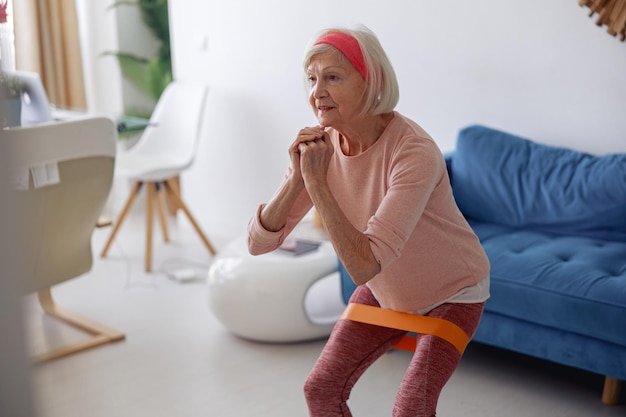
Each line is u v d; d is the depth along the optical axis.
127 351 3.40
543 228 3.38
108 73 5.78
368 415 2.84
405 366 3.23
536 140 3.62
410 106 4.00
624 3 3.26
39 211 3.09
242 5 4.56
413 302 2.00
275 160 4.62
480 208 3.53
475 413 2.83
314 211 3.92
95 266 4.50
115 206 5.82
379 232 1.77
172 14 4.93
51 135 3.03
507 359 3.28
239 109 4.73
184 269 4.45
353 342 2.02
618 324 2.63
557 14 3.46
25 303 0.81
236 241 3.65
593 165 3.31
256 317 3.35
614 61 3.35
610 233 3.25
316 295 3.70
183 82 4.94
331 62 1.82
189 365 3.25
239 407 2.90
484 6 3.65
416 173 1.80
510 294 2.88
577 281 2.76
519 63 3.60
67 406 2.91
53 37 5.53
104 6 5.66
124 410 2.88
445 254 1.94
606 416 2.79
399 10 3.92
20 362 0.82
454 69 3.80
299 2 4.30
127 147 5.81
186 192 5.20
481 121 3.77
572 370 3.17
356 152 1.94
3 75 0.86
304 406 2.90
